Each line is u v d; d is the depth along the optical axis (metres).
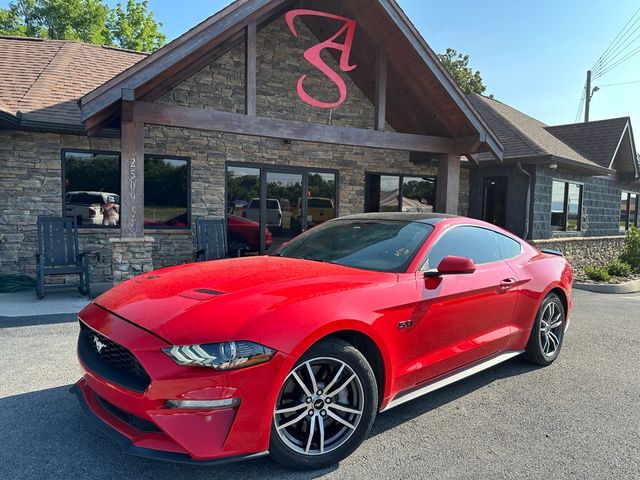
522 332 4.30
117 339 2.49
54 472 2.57
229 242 9.82
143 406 2.31
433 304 3.29
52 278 8.40
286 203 10.39
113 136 8.36
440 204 9.45
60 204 8.41
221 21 6.62
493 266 4.04
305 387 2.61
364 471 2.69
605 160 14.42
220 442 2.31
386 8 7.55
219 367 2.30
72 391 2.97
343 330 2.72
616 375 4.44
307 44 10.38
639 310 8.05
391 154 11.59
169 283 3.02
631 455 2.94
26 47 10.49
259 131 7.37
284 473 2.63
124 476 2.56
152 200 9.11
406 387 3.20
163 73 6.65
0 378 3.88
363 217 4.37
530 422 3.38
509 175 12.02
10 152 8.04
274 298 2.64
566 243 13.20
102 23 26.95
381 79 8.34
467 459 2.85
